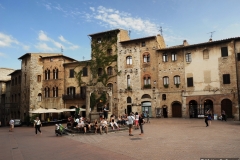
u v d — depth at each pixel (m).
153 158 12.66
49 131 31.80
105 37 51.88
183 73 44.09
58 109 49.28
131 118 22.50
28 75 54.50
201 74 42.38
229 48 40.22
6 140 23.55
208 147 14.92
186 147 15.22
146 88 47.06
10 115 63.69
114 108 49.34
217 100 40.38
